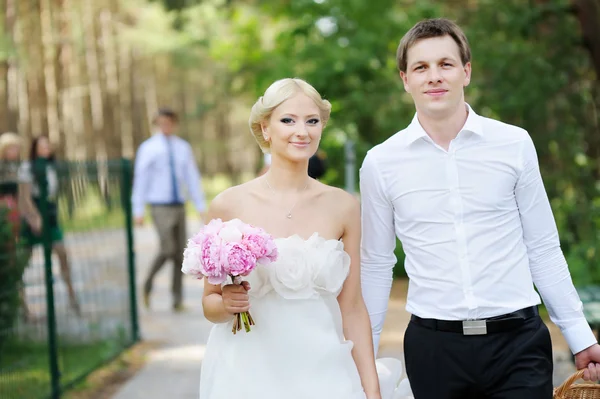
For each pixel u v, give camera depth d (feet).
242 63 54.39
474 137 11.66
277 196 11.57
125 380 23.31
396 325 28.99
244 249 10.36
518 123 44.68
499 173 11.58
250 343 11.16
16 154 30.07
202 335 29.40
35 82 87.61
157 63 133.39
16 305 19.01
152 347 27.58
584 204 39.78
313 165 24.48
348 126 44.27
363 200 12.44
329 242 11.37
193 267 10.63
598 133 46.03
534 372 11.30
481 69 44.80
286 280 11.04
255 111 11.57
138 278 44.86
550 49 44.98
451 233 11.62
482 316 11.43
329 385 11.03
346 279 11.78
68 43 91.25
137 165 33.83
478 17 45.19
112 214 27.22
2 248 18.57
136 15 110.52
